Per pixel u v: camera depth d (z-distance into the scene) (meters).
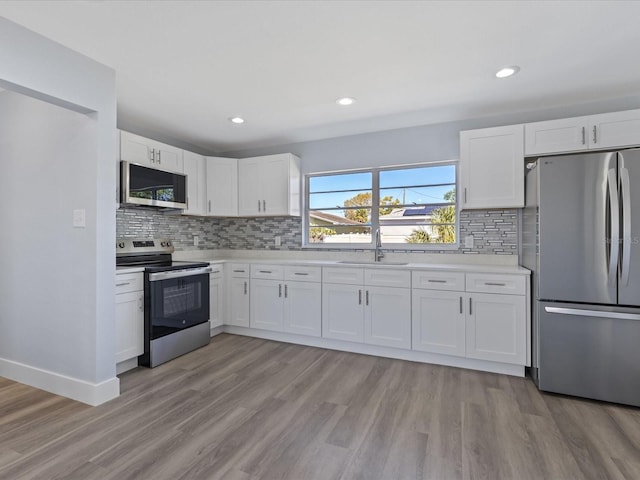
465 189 3.05
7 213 2.59
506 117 3.21
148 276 2.85
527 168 2.90
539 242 2.43
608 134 2.59
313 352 3.26
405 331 3.03
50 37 1.95
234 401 2.28
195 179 3.81
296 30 1.92
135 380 2.60
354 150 3.85
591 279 2.28
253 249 4.38
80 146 2.25
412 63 2.29
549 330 2.39
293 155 3.95
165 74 2.42
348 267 3.25
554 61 2.26
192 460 1.67
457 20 1.83
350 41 2.03
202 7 1.71
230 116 3.27
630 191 2.17
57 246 2.35
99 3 1.67
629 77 2.49
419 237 3.66
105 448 1.76
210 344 3.49
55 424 1.98
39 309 2.43
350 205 3.98
